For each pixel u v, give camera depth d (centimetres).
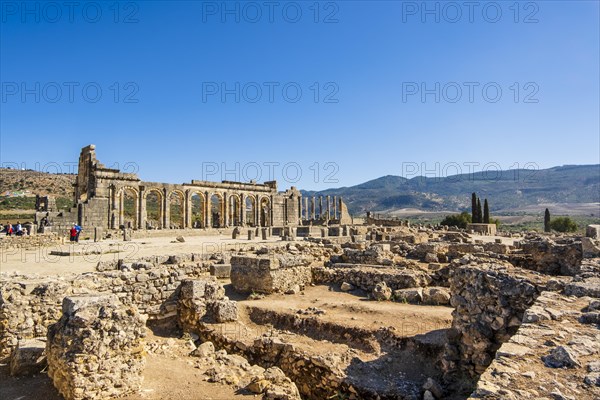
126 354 1063
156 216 12381
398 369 1328
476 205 9638
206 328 1708
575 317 891
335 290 2248
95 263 2884
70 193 14312
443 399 1161
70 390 985
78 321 1010
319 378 1337
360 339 1515
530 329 830
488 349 1174
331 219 10288
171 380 1180
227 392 1123
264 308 1880
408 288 2023
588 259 1647
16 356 1180
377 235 4422
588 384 608
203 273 2370
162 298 1869
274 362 1467
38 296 1383
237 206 9188
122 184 6869
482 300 1216
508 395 579
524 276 1229
